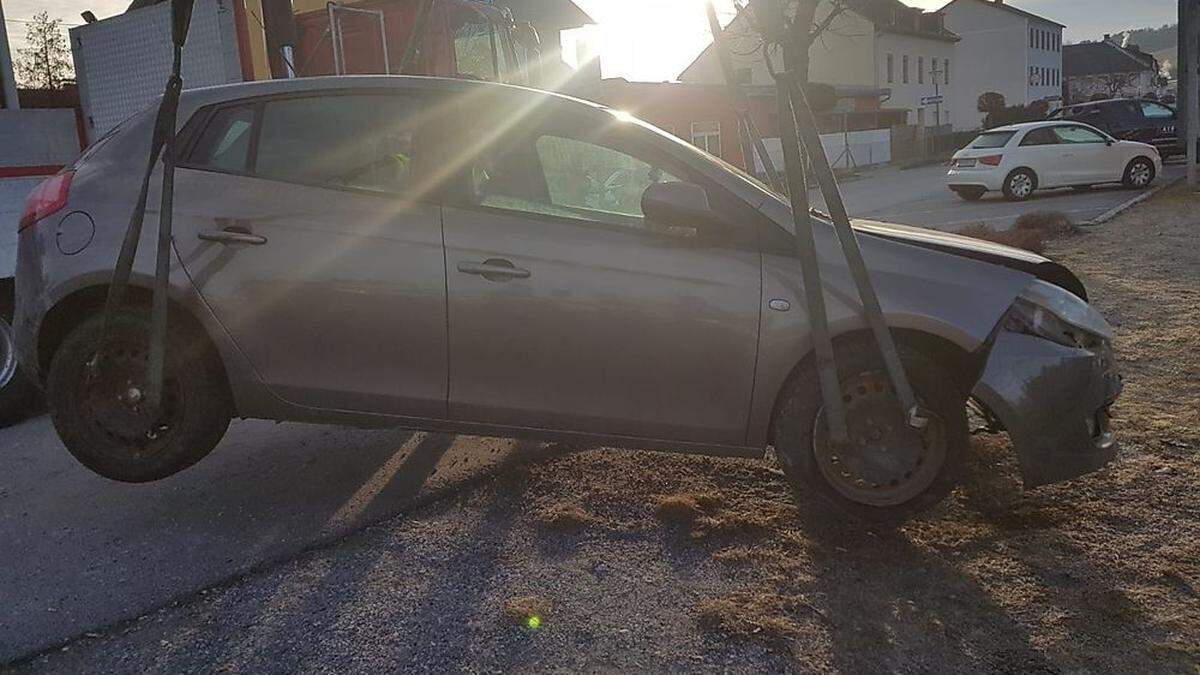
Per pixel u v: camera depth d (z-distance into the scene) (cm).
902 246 386
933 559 366
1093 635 312
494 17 788
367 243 384
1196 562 356
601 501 427
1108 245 1113
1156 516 396
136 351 396
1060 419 365
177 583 360
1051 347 366
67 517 428
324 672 300
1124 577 348
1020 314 371
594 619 328
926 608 331
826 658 302
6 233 537
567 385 383
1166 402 534
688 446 388
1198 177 2086
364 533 400
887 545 379
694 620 325
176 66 384
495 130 395
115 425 398
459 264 379
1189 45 1784
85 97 720
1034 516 398
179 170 398
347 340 388
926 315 366
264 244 387
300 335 389
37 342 407
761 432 384
